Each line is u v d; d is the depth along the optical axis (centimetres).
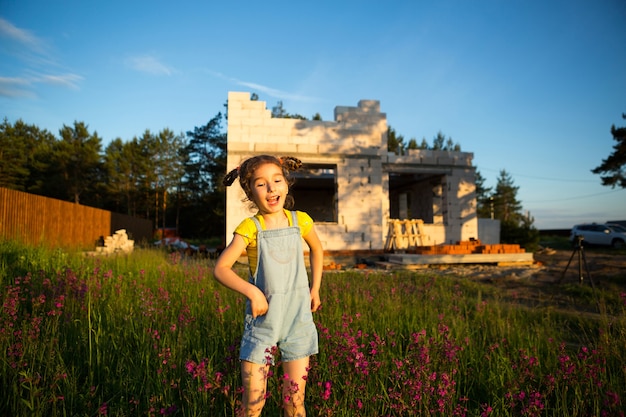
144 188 5666
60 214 1586
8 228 1274
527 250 2411
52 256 812
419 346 352
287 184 278
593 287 920
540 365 384
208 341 413
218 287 678
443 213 2159
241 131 1858
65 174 5259
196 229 5353
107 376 329
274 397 291
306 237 281
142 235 2820
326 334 380
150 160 5706
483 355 413
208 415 277
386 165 2091
